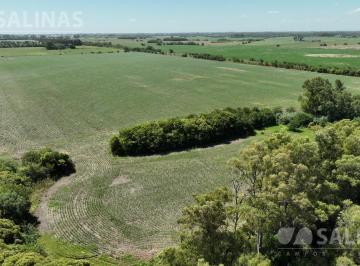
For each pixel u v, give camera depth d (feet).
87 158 207.82
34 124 269.85
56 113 302.04
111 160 206.08
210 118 244.83
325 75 506.07
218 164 199.82
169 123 228.84
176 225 139.23
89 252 123.75
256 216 93.20
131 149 214.07
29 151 207.41
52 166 181.37
